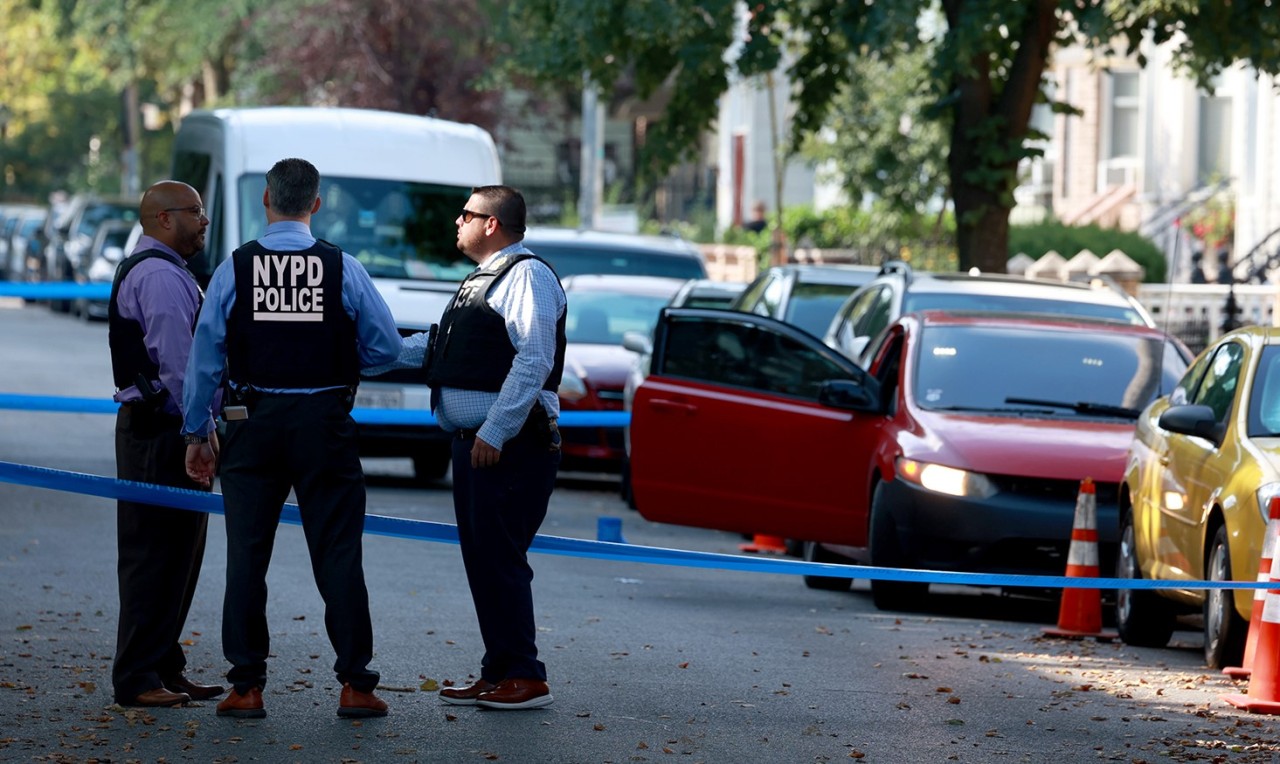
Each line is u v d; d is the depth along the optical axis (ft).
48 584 96.89
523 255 67.72
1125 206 296.71
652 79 178.91
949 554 100.73
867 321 131.54
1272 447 83.66
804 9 179.42
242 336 64.95
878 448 106.32
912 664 83.35
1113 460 101.24
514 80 338.75
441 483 155.53
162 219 67.26
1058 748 65.82
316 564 66.13
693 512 113.39
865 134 277.03
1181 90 285.23
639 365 150.51
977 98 169.37
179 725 65.05
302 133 154.20
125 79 417.69
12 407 132.98
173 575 67.72
